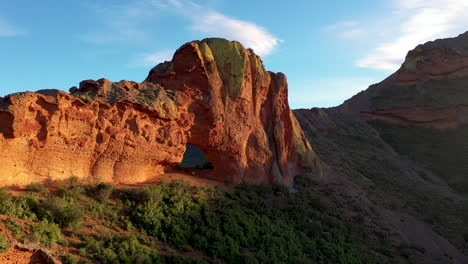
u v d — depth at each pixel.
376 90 89.19
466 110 75.50
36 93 23.42
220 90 34.31
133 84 29.12
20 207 20.42
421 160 67.75
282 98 39.41
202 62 33.28
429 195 53.34
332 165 50.69
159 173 30.94
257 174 35.56
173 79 32.78
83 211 22.81
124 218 24.31
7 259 17.45
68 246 20.11
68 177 25.02
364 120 81.25
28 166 23.28
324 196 39.12
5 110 21.89
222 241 26.08
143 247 22.44
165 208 26.44
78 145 25.25
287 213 33.22
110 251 20.80
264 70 38.53
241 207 30.80
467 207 51.06
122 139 27.31
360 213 38.78
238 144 34.66
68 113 24.89
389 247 35.19
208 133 32.88
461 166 64.44
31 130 23.08
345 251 31.48
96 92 26.48
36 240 18.86
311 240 31.09
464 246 40.56
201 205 28.62
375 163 60.38
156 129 29.55
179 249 24.33
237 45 36.66
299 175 40.12
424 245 37.97
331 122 73.69
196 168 35.28
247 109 35.94
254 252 26.80
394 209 43.16
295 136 41.25
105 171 26.98
